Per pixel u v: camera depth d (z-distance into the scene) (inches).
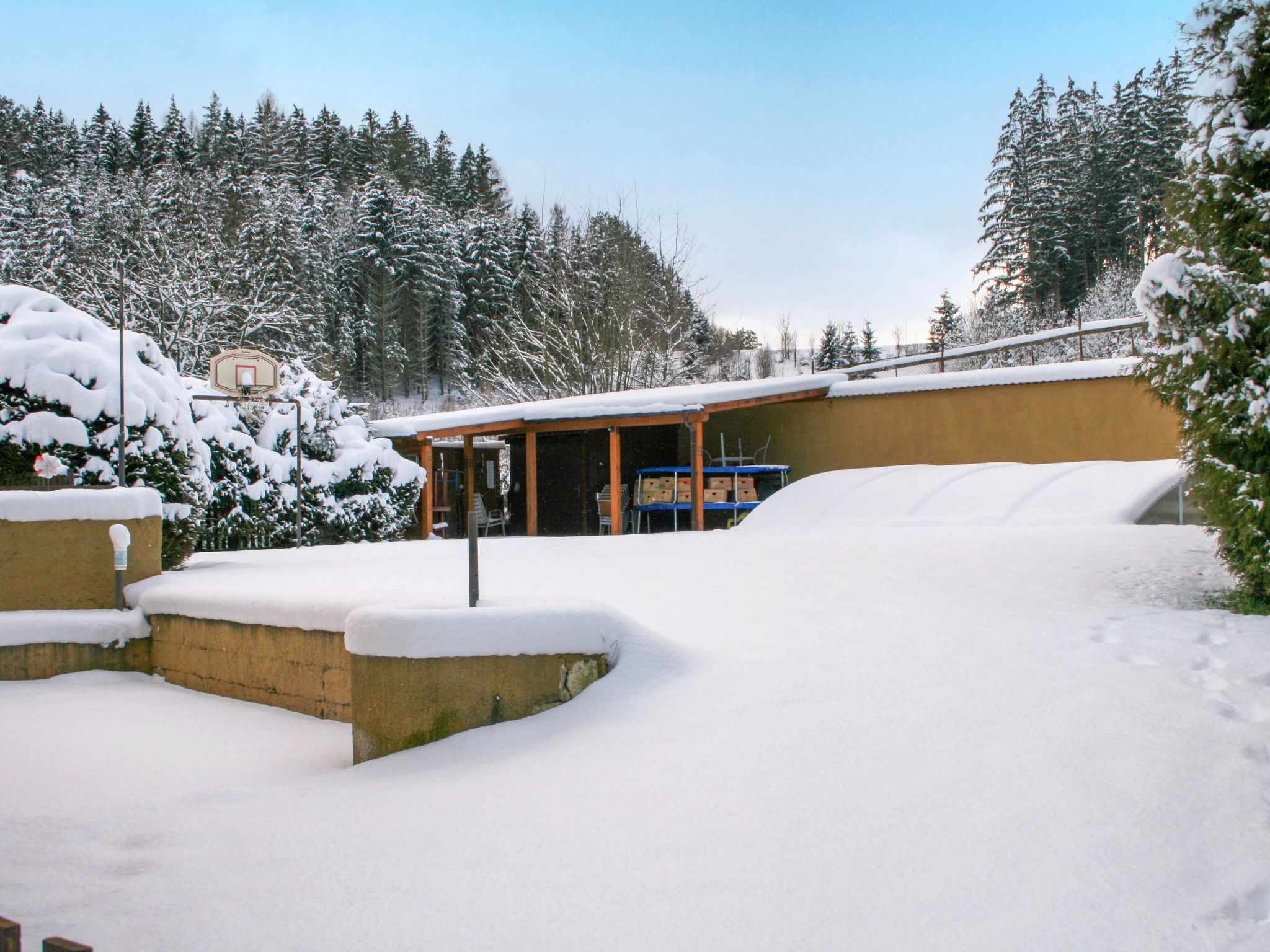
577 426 669.3
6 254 1320.1
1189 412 236.2
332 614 225.5
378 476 677.9
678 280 1350.9
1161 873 110.3
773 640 212.2
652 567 338.0
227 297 1226.0
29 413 383.9
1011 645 197.6
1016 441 635.5
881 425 695.7
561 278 1311.5
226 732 220.4
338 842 134.6
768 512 558.3
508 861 122.3
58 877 129.1
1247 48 226.5
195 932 109.6
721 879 113.0
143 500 307.4
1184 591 246.8
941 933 100.0
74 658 281.1
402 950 102.5
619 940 101.4
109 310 1115.9
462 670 180.2
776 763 144.8
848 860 115.6
